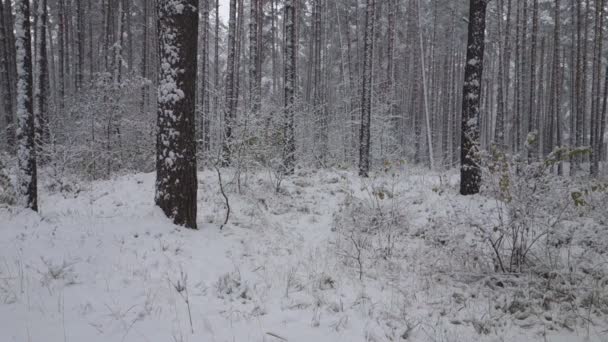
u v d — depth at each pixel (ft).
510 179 20.04
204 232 23.50
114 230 21.44
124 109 52.70
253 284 17.93
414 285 19.60
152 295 15.74
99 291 15.64
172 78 22.68
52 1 92.94
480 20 33.91
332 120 74.02
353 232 26.61
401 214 28.27
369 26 48.34
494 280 19.69
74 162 44.19
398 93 94.94
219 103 33.27
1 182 28.60
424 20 99.71
